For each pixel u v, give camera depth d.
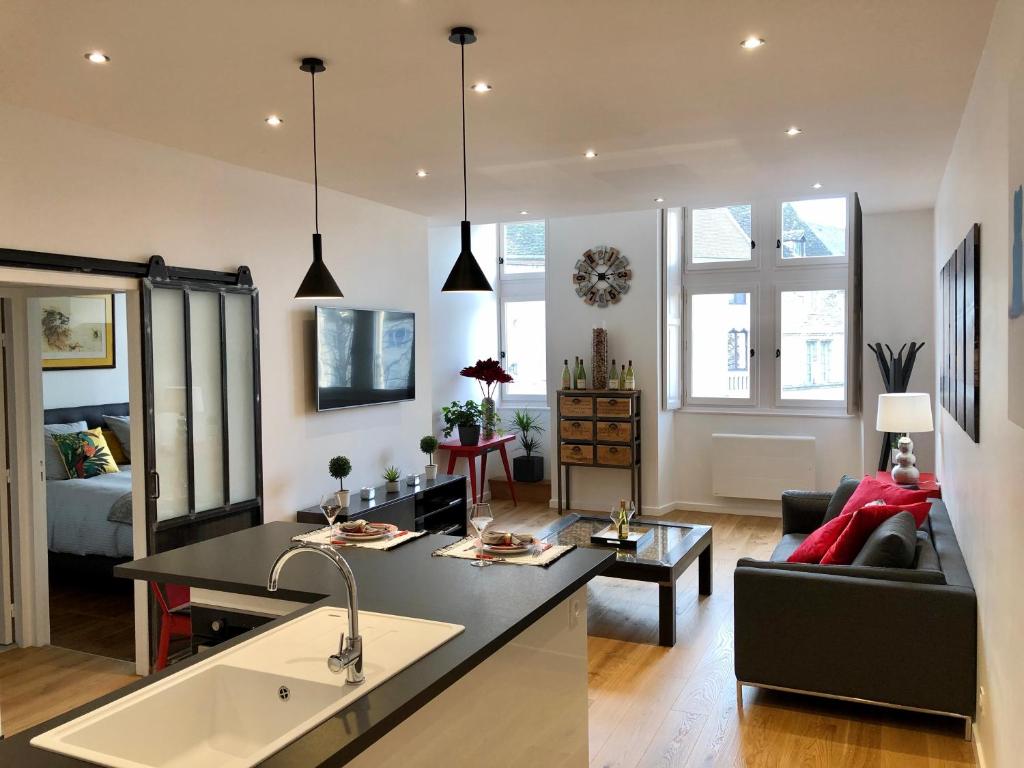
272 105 3.45
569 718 2.74
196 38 2.69
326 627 2.17
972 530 3.29
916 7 2.52
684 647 4.38
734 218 7.68
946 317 4.51
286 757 1.47
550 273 7.90
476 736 2.11
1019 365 1.84
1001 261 2.34
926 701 3.27
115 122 3.68
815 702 3.66
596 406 7.49
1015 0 2.00
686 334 7.86
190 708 1.86
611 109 3.58
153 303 4.05
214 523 4.47
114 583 5.55
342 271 5.47
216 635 2.93
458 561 2.87
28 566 4.49
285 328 4.97
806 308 7.44
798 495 5.24
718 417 7.74
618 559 4.47
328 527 3.42
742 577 3.54
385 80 3.15
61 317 6.31
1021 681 2.04
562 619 2.67
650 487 7.59
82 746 1.62
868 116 3.71
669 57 2.95
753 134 4.02
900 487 4.47
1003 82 2.30
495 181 5.11
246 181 4.66
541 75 3.13
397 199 5.70
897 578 3.37
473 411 7.71
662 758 3.18
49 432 5.77
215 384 4.46
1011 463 2.18
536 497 8.32
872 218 6.38
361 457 5.68
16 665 4.26
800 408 7.49
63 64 2.91
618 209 6.26
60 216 3.60
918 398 5.15
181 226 4.23
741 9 2.54
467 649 1.99
